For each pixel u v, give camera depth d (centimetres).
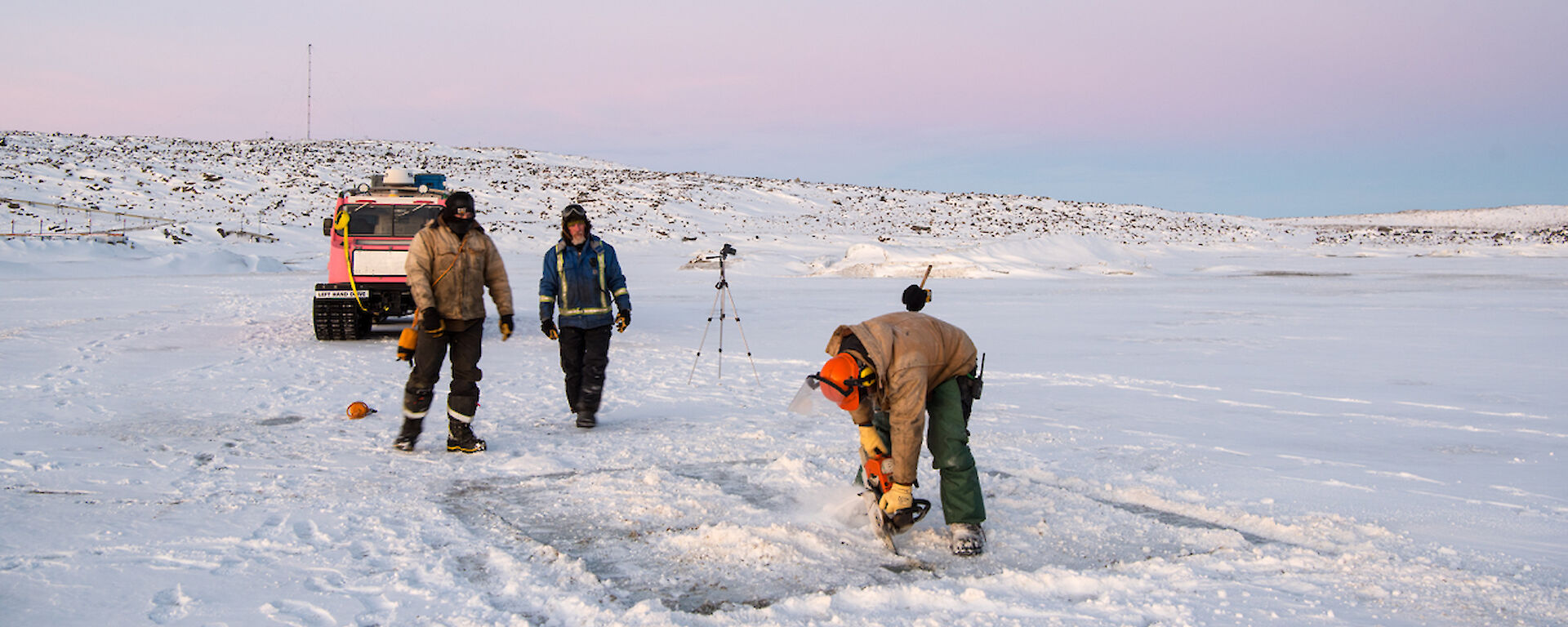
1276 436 664
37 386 866
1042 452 606
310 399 819
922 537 429
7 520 435
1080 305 2069
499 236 5691
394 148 10106
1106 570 378
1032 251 3959
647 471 536
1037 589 361
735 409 781
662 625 320
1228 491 505
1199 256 5581
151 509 461
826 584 367
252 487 512
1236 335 1403
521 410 777
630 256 5197
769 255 4788
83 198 5500
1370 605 341
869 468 423
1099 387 906
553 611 336
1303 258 5262
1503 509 470
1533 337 1342
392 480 531
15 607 328
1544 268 3778
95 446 614
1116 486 515
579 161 11194
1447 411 773
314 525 437
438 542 414
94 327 1472
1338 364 1071
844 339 406
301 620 324
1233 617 329
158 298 2191
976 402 816
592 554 402
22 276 3181
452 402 606
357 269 1367
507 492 504
